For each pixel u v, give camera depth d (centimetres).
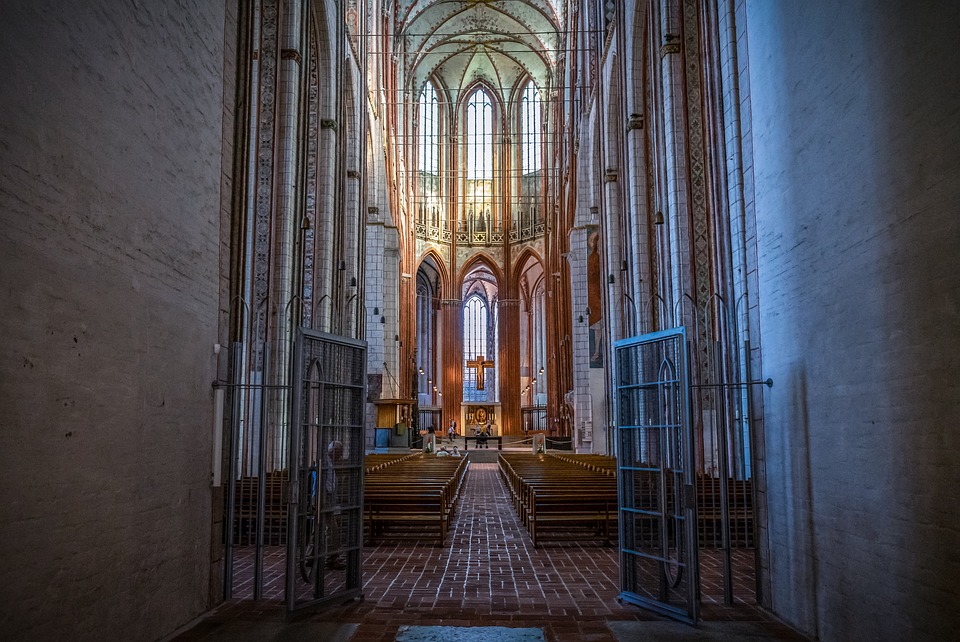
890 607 493
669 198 1391
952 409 429
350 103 2444
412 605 718
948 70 427
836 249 568
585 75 3036
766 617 673
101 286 520
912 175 466
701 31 1315
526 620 662
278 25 1550
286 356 1469
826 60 580
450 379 4906
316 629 631
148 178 594
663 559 692
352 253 2406
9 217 420
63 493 470
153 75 604
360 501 768
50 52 460
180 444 650
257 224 1501
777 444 682
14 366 425
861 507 531
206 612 692
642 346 756
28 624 434
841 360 561
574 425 3052
